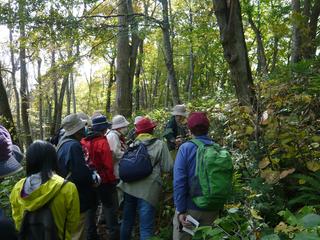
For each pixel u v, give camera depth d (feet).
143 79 123.34
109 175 19.24
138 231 20.70
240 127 17.69
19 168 9.70
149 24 40.16
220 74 83.35
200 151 13.25
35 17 38.52
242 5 47.34
